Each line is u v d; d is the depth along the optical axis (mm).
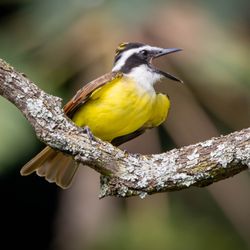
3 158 12469
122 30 13438
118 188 8688
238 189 14297
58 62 13406
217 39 13609
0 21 14180
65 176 10008
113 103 9875
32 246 15461
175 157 8641
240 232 14227
